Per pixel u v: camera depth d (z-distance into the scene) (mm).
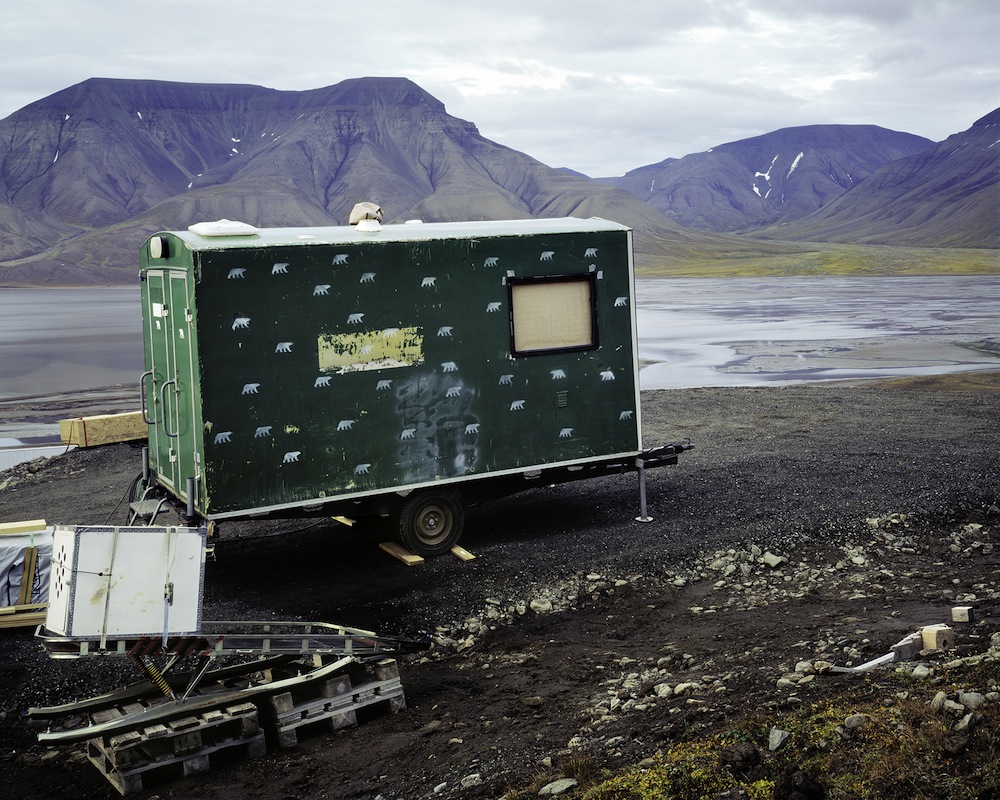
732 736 5434
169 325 10500
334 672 7227
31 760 6996
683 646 8289
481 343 11273
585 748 5984
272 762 6699
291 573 10836
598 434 12078
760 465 14867
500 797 5484
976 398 22406
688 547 11250
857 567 10672
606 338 12047
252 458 10094
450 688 8000
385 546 11414
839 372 32344
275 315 10078
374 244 10539
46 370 41094
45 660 8445
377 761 6500
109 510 13875
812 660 7082
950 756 4660
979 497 12828
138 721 6438
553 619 9570
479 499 11688
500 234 11273
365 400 10648
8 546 9273
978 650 6336
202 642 6758
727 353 39812
